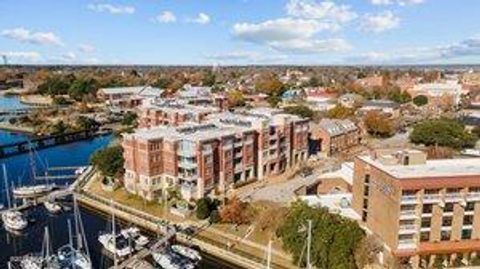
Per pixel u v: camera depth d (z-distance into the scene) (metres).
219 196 116.31
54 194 120.62
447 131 164.50
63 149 190.25
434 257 81.19
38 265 82.62
